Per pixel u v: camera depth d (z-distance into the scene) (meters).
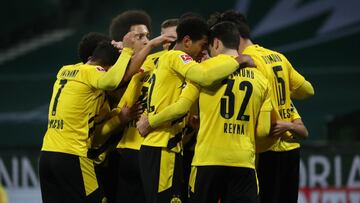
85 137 20.34
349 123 43.38
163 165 19.14
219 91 18.73
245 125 18.91
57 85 20.84
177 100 18.89
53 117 20.52
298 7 68.31
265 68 20.16
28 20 75.62
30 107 60.34
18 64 68.12
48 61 67.94
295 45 64.75
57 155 20.17
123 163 20.89
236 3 70.38
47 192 20.61
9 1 77.00
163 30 21.20
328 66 61.59
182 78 19.11
